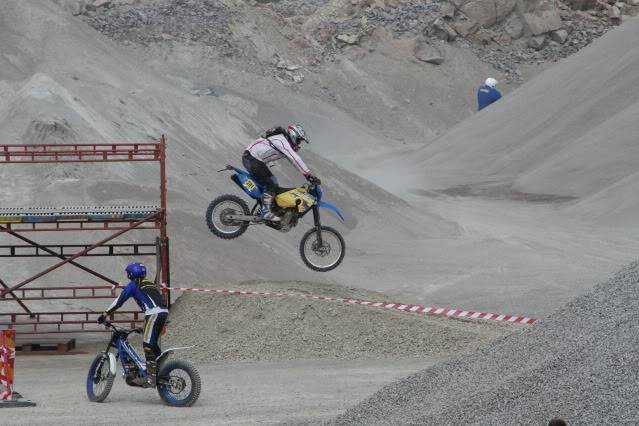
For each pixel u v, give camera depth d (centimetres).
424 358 5697
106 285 6950
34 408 4353
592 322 3250
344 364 5541
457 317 7006
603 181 16300
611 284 3497
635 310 3127
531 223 13975
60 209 6247
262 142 5003
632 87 19512
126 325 7069
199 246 8606
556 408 2730
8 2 18088
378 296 6888
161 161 6384
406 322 6066
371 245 11681
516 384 2959
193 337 6084
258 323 6119
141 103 12675
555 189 16850
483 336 5997
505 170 19162
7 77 15725
